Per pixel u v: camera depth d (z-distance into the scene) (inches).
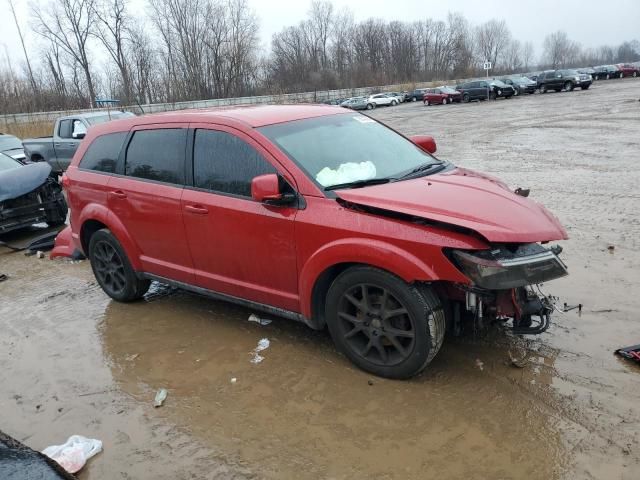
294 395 140.8
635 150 491.5
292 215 147.3
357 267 139.6
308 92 2753.4
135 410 140.6
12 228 320.8
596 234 253.3
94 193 203.9
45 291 238.2
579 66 5541.3
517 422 123.4
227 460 119.2
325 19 3314.5
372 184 151.4
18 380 161.3
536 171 429.1
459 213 129.3
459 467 111.5
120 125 201.3
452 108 1487.5
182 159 175.5
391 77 3560.5
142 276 199.6
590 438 116.6
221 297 176.7
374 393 138.8
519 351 152.5
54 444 129.6
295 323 182.2
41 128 1161.4
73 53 2224.4
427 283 135.3
